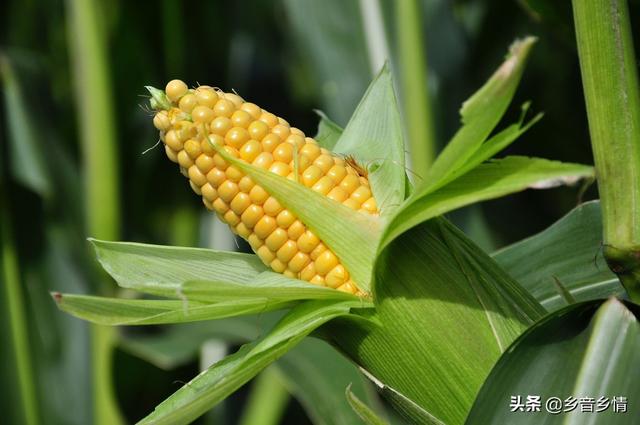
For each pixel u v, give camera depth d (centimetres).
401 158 88
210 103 86
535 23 139
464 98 140
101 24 146
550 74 142
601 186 82
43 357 148
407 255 86
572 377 81
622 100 81
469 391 86
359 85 144
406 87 124
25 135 142
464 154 81
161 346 133
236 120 86
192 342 134
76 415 149
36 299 147
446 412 86
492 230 136
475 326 86
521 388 82
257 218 86
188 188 163
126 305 87
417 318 86
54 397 149
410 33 124
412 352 86
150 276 89
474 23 153
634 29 100
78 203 148
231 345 159
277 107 193
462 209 131
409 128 124
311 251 86
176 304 87
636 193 81
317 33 146
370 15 138
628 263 81
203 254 90
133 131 159
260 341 86
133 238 160
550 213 140
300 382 122
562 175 82
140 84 157
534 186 82
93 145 140
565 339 82
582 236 100
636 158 81
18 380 146
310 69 149
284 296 86
